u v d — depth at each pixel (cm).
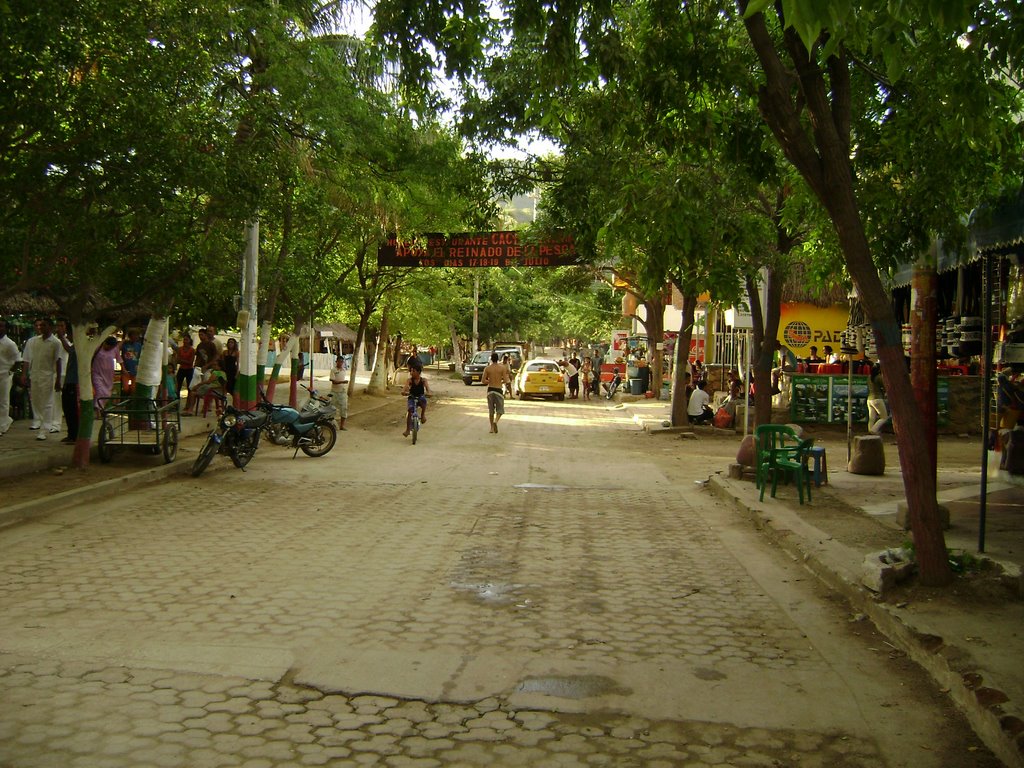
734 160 896
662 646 585
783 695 500
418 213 2002
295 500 1170
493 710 469
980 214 820
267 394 2211
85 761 396
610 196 1238
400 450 1866
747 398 1656
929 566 669
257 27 1375
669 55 883
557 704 479
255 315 1841
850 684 519
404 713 462
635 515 1116
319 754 411
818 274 1149
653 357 3488
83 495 1112
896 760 418
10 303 1891
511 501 1212
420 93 877
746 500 1148
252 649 555
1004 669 498
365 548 872
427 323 3512
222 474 1398
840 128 696
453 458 1745
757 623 644
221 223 1288
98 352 1512
